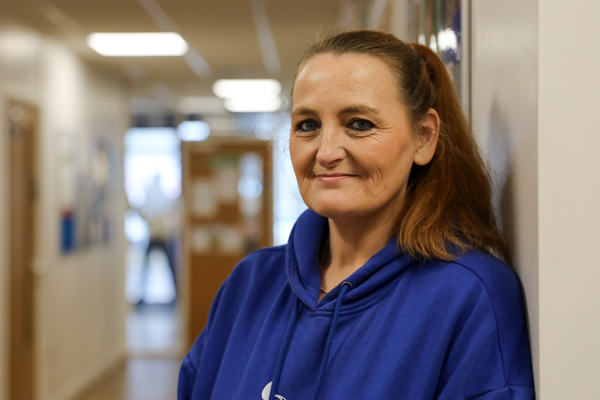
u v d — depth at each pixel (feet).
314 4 11.91
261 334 2.91
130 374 16.25
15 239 11.30
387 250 2.66
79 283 14.78
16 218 11.36
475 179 2.88
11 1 10.89
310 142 2.63
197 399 3.17
